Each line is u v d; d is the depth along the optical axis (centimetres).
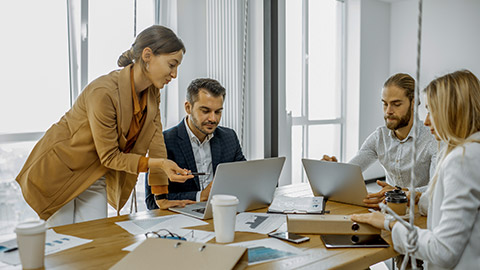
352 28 548
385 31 579
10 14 282
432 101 127
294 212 169
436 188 124
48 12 298
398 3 574
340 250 123
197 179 220
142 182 350
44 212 194
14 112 288
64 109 312
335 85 551
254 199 177
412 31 561
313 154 531
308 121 516
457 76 125
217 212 128
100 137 181
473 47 504
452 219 111
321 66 530
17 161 290
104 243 129
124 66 203
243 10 357
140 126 203
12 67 285
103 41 329
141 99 202
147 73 189
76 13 311
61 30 306
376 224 133
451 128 123
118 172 206
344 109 562
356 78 548
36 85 297
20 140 289
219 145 230
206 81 213
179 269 100
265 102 363
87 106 183
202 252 106
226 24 358
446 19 527
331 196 192
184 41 365
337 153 564
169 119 370
